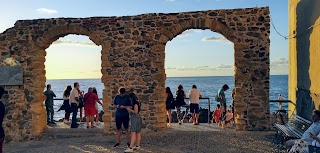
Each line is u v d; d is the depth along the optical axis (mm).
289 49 14453
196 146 10039
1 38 13234
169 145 10297
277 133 10711
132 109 9742
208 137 11086
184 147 9984
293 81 13430
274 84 97688
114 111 12586
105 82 12719
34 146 11578
